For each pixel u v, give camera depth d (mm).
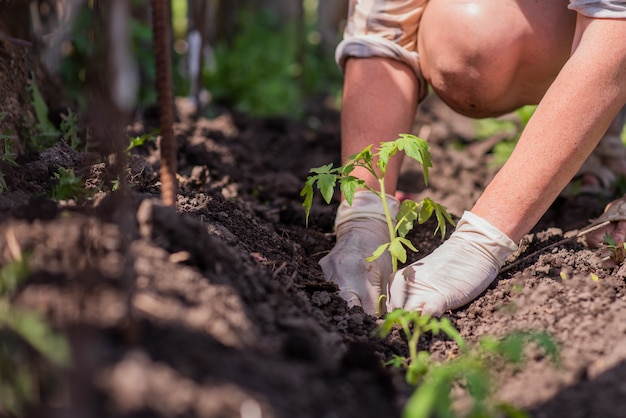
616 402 1152
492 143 2336
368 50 1573
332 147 2498
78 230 1220
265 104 2855
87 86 1496
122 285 1132
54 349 1053
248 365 1097
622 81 1381
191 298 1168
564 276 1417
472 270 1417
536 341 1244
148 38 2262
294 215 1800
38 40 1825
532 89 1592
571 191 1905
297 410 1070
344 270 1471
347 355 1181
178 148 1996
